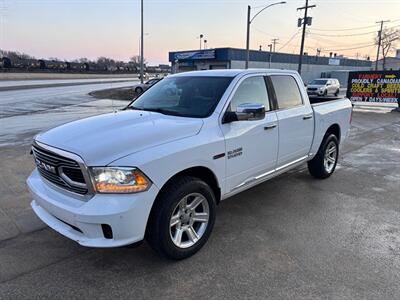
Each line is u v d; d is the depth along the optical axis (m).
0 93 28.67
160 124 3.33
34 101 21.91
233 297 2.76
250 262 3.25
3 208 4.43
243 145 3.77
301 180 5.77
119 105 19.03
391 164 6.95
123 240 2.79
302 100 4.97
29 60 70.56
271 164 4.36
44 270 3.11
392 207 4.63
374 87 18.55
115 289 2.85
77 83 48.22
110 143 2.88
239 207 4.59
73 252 3.42
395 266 3.19
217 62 50.19
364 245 3.58
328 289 2.85
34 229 3.89
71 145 2.92
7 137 9.21
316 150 5.40
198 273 3.08
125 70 91.75
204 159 3.29
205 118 3.51
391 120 14.63
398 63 88.06
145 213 2.84
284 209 4.53
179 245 3.22
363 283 2.92
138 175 2.75
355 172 6.33
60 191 3.03
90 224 2.72
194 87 4.06
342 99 6.29
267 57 52.75
